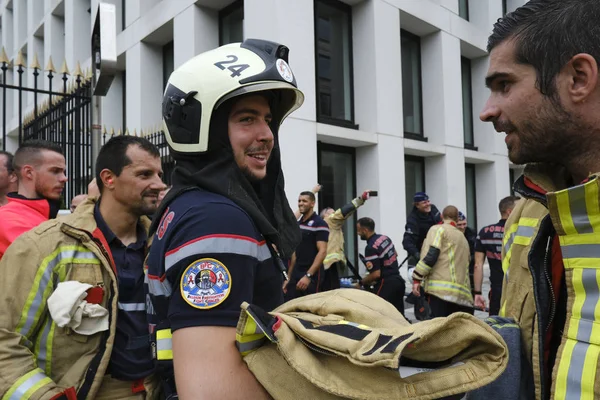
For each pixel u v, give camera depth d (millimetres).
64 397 1541
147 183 1926
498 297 4906
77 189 5043
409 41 10766
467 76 12469
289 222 1401
